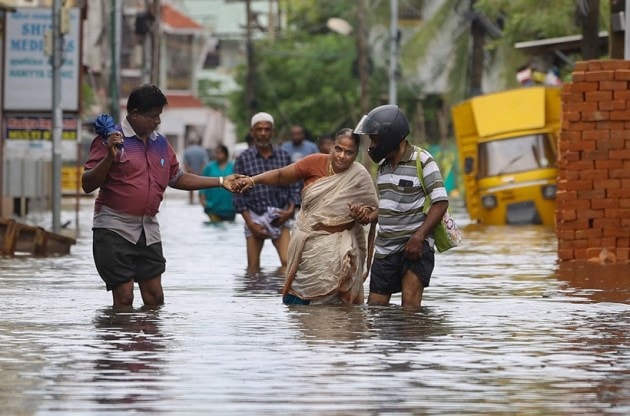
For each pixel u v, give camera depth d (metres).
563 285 26.80
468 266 31.92
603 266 31.42
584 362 16.89
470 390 15.05
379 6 109.00
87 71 106.06
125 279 22.00
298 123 112.94
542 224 55.19
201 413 13.84
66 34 45.09
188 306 22.69
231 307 22.56
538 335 19.20
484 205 55.75
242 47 166.00
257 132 30.77
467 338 18.88
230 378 15.67
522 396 14.73
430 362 16.81
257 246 31.41
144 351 17.59
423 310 22.11
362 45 96.94
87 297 24.11
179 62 160.12
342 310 22.09
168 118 156.50
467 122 56.75
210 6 178.88
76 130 47.88
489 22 81.88
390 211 22.20
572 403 14.39
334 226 22.81
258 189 31.02
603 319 21.06
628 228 32.72
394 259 22.38
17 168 54.00
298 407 14.13
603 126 32.50
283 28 131.50
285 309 22.28
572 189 32.75
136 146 21.66
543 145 55.81
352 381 15.52
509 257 34.97
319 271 22.75
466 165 56.81
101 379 15.60
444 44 97.50
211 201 53.78
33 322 20.44
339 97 112.19
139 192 21.70
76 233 45.75
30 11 47.31
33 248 34.31
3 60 47.34
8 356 17.16
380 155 22.00
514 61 79.75
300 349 17.80
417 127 107.50
